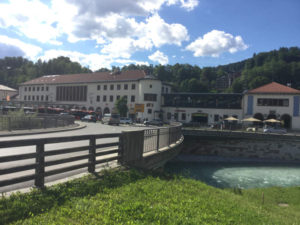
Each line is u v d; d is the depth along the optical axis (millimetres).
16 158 4371
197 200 6145
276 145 27625
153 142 10875
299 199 12797
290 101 44031
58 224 3623
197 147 29688
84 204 4453
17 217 3695
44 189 4797
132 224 3975
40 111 59406
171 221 4371
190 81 95375
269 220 6348
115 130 25562
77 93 71000
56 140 5184
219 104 51438
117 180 6297
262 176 19984
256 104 46125
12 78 131750
